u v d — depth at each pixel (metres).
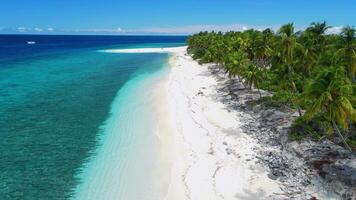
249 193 27.91
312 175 30.25
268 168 32.00
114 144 37.47
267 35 67.88
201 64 98.06
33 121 45.31
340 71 30.56
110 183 29.14
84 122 44.91
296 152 34.47
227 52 83.56
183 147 36.56
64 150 35.84
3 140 38.44
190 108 50.88
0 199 26.47
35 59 125.62
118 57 133.88
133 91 63.41
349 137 35.78
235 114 47.78
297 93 47.12
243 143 37.78
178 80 73.31
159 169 31.64
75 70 93.69
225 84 65.62
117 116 47.47
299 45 48.38
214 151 35.62
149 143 37.62
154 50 171.75
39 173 30.80
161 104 53.19
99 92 62.94
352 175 28.39
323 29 55.16
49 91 64.06
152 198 26.98
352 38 44.69
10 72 89.38
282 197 27.34
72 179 29.75
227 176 30.48
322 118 37.44
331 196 27.20
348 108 27.39
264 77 57.19
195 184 29.08
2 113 48.84
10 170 31.25
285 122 41.53
